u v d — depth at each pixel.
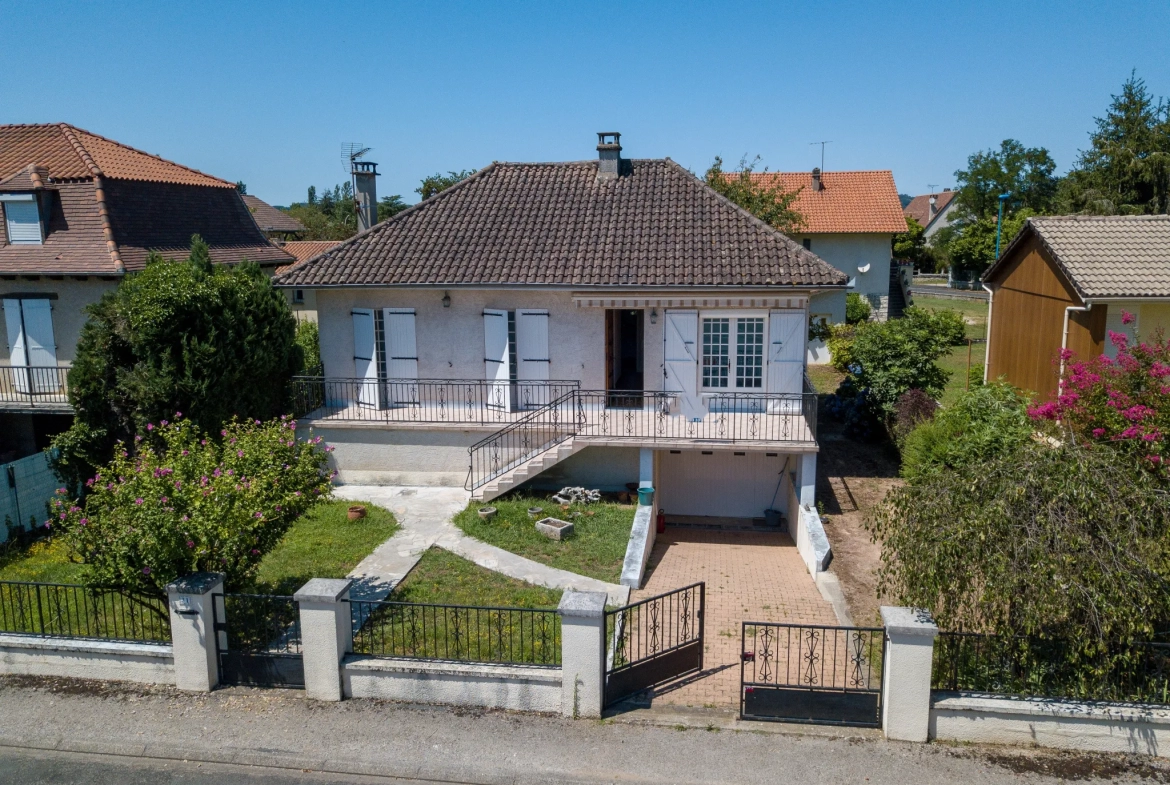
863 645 11.69
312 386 19.81
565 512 16.59
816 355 36.88
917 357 22.27
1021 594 8.62
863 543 15.79
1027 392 18.36
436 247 19.48
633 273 17.78
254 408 18.53
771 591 14.02
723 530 18.05
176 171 24.67
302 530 15.71
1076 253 18.81
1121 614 8.16
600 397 18.67
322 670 9.97
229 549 10.63
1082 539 8.52
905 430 20.12
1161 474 10.80
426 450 18.39
